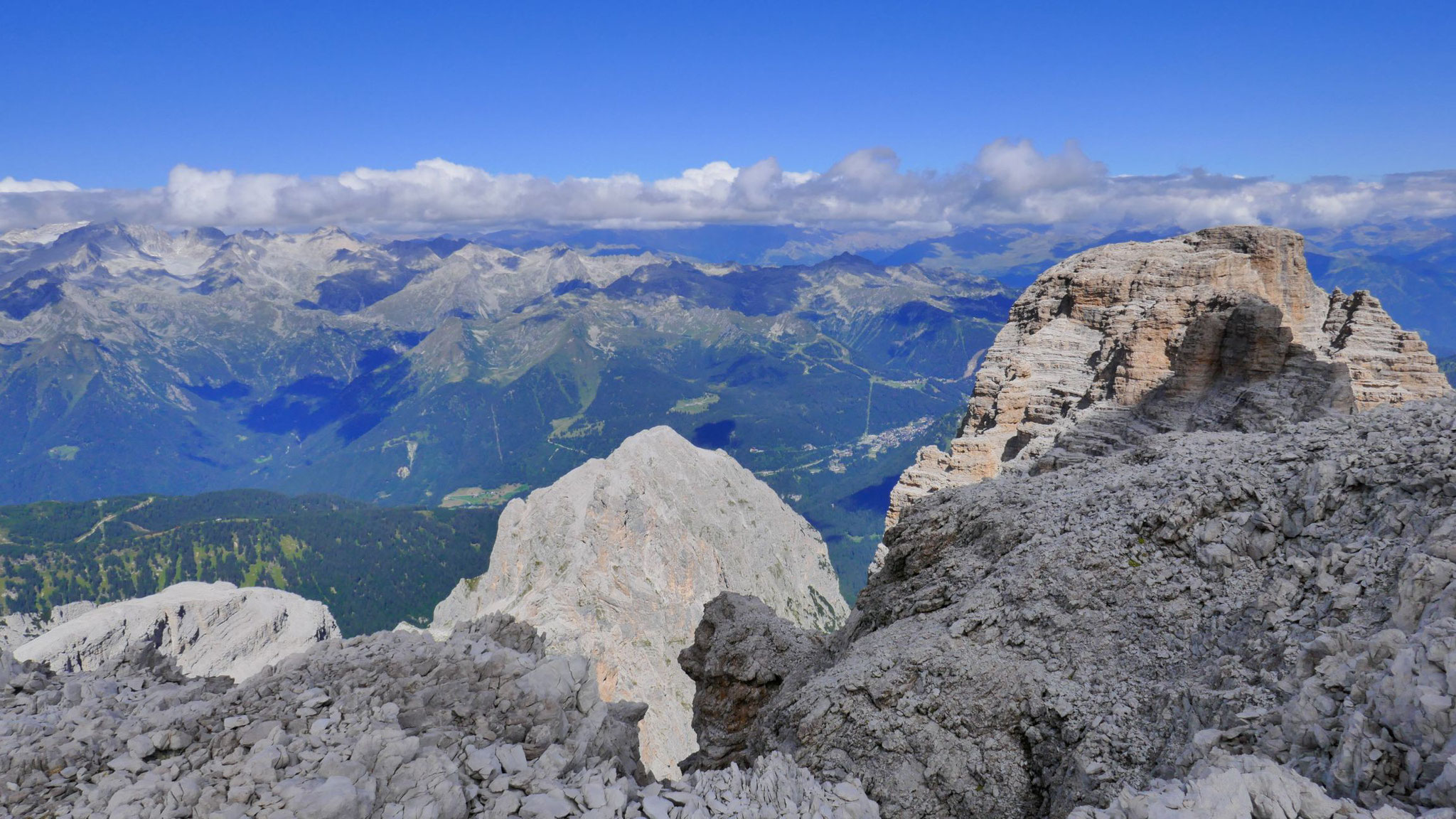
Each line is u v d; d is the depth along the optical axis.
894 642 25.78
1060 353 89.44
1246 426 61.69
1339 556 19.09
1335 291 91.44
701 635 43.66
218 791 15.76
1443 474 19.09
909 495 82.69
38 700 20.31
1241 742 16.03
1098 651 21.16
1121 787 17.05
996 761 20.20
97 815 15.14
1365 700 14.88
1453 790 12.26
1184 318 72.94
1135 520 24.36
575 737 21.23
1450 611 15.36
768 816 18.39
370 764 17.31
